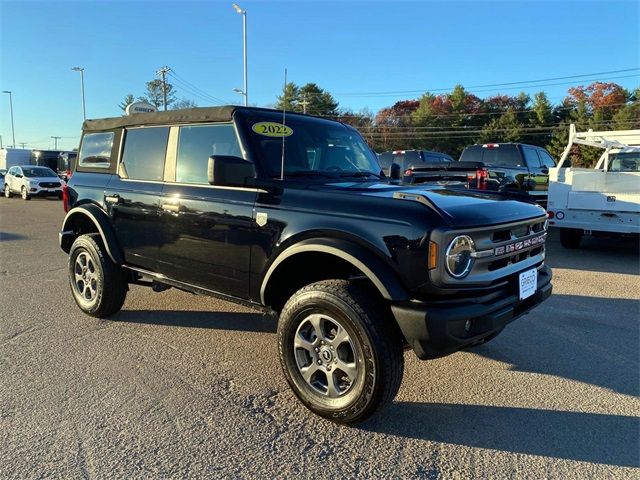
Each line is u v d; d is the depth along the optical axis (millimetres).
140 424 3217
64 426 3174
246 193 3723
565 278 7391
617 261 8758
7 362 4148
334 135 4555
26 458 2840
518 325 5230
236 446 3000
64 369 4023
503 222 3232
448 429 3217
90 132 5469
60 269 7805
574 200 9289
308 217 3336
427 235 2879
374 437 3115
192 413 3367
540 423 3297
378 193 3355
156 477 2699
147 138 4680
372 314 2996
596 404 3553
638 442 3082
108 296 5051
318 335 3248
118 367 4078
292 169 3924
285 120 4230
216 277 3955
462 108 77500
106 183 5039
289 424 3248
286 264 3533
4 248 9867
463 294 3068
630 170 10492
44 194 25281
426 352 2906
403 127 77125
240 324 5145
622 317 5508
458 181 9773
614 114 66875
